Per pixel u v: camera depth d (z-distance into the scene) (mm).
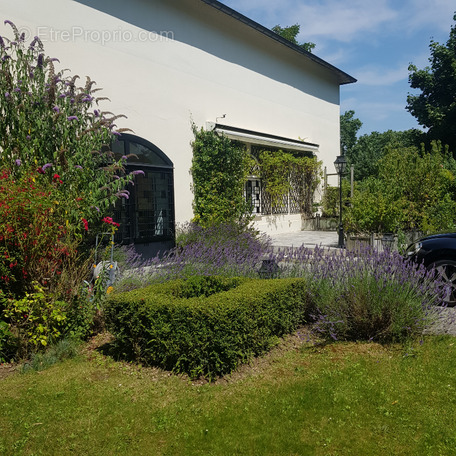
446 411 3070
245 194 15094
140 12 10547
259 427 2955
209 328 3799
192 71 12250
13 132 6348
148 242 10391
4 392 3572
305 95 18656
